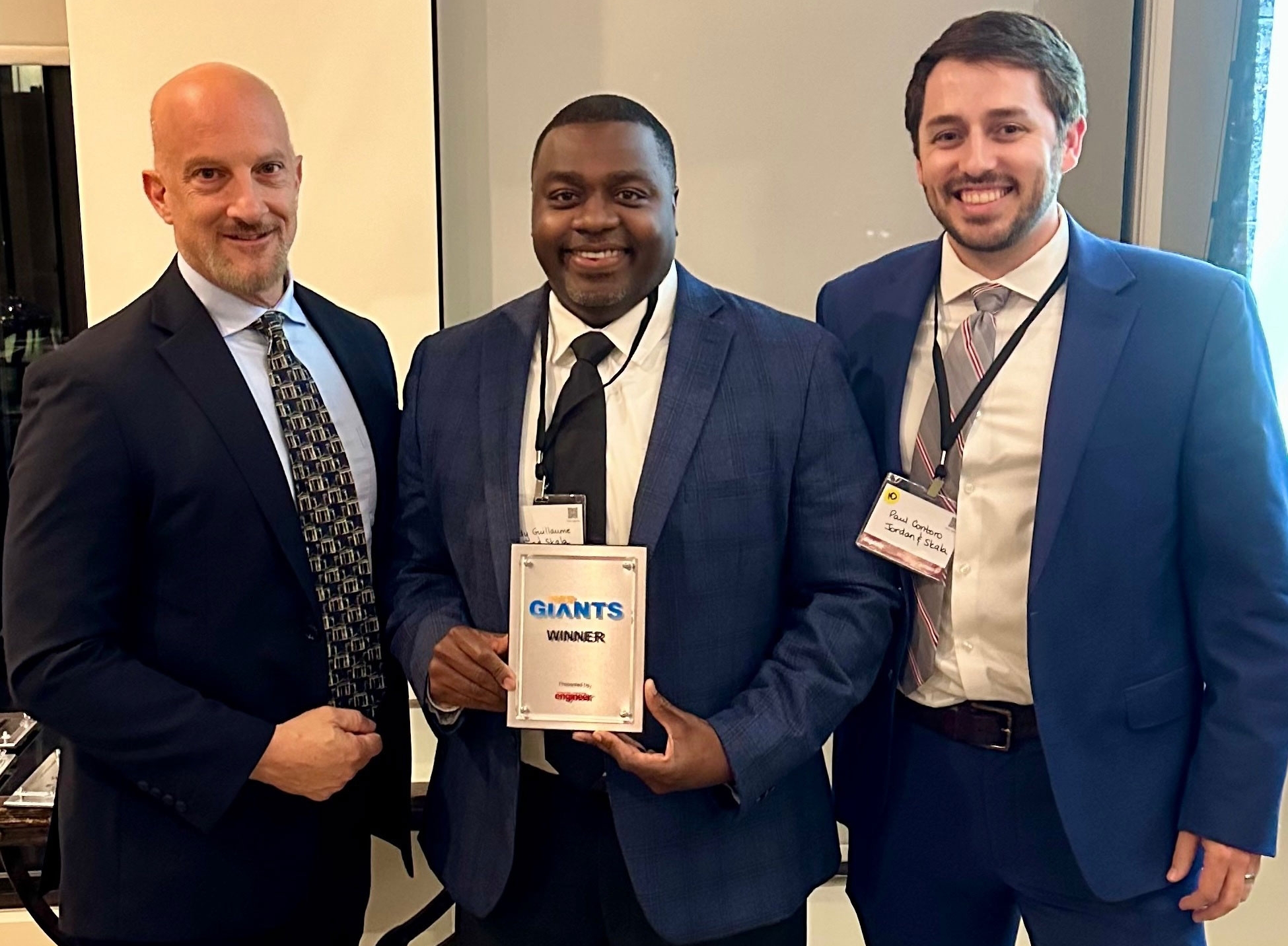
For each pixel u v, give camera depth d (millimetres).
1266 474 1288
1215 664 1331
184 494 1337
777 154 2295
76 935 1398
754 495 1306
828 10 2252
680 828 1290
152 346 1363
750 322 1386
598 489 1304
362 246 2027
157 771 1313
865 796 1546
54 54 2225
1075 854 1341
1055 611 1332
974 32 1319
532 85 2238
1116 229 2314
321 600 1428
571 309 1358
